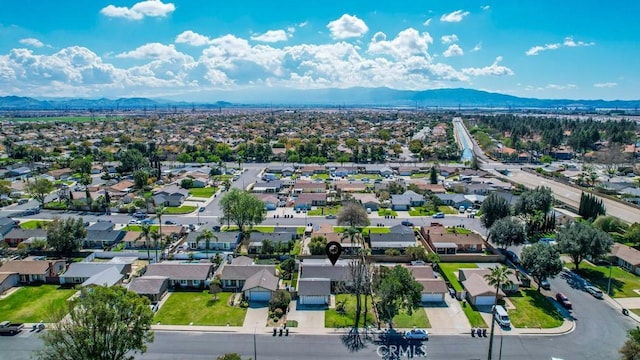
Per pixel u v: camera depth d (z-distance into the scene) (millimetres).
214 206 144000
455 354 60969
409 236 104438
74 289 81188
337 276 82188
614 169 197625
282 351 61531
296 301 76750
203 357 60031
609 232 110750
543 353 61281
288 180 185875
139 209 136125
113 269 84500
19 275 83688
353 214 116688
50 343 48031
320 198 144625
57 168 199375
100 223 114562
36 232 106375
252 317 71188
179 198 145375
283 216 131500
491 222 109438
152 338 53094
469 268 90875
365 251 92750
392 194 153000
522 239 95750
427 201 145375
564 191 155375
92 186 163625
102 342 47562
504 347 62719
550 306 74438
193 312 72688
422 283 77125
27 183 145500
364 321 69688
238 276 82438
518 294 78688
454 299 77312
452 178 192875
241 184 177750
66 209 137125
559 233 94250
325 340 64500
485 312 72625
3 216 129125
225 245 103562
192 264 85625
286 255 96188
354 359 59719
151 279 78688
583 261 95000
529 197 118188
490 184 169375
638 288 81125
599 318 70812
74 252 99688
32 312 72125
